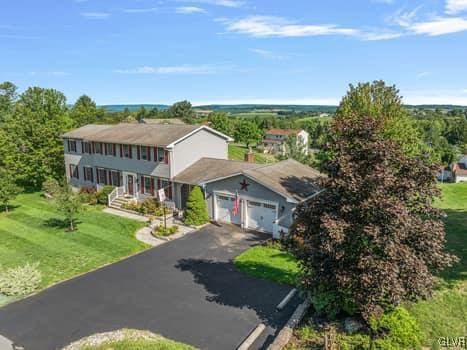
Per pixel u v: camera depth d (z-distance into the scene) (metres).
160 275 16.03
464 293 12.77
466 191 35.16
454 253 16.64
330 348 9.75
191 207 23.30
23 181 37.50
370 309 10.01
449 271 14.65
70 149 34.88
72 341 11.32
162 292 14.44
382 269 9.27
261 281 15.16
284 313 12.67
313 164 34.06
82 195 29.62
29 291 14.56
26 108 35.50
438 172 10.39
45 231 22.52
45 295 14.33
